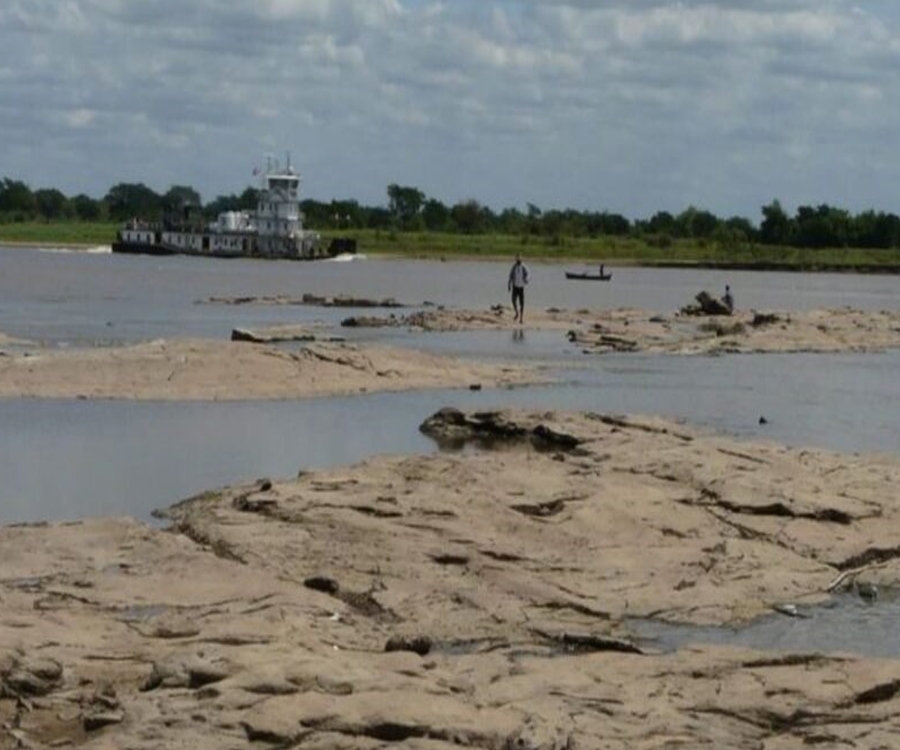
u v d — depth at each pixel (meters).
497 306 126.88
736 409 66.88
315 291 176.38
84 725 23.52
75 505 40.69
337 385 68.88
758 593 33.56
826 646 30.30
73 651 26.62
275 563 33.50
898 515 39.88
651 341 102.00
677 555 35.53
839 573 35.44
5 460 47.16
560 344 99.31
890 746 23.45
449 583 32.62
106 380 65.25
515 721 23.30
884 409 68.12
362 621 29.89
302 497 38.22
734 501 39.75
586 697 25.02
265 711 23.06
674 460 44.34
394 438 54.19
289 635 27.86
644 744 23.06
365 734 22.73
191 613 29.28
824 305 181.38
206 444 51.69
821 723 24.59
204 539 35.47
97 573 31.97
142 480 44.56
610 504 38.50
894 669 26.95
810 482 42.47
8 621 28.12
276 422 57.66
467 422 55.75
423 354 79.19
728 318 123.19
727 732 23.88
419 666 26.11
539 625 30.50
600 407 66.00
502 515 37.28
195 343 72.81
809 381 80.19
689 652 28.03
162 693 24.28
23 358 68.50
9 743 22.83
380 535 35.41
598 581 33.44
